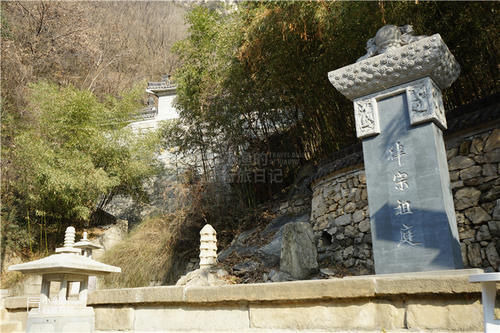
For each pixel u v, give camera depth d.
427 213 2.92
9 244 10.30
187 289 2.79
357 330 2.18
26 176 10.36
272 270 6.61
